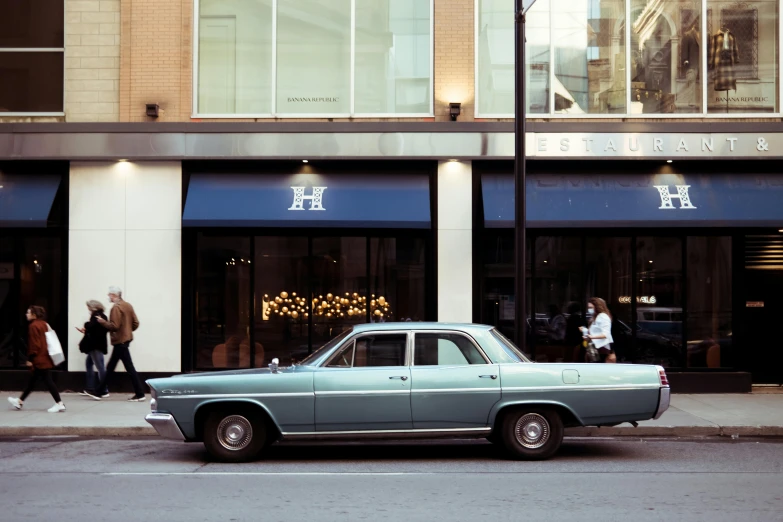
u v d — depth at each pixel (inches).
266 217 594.9
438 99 623.5
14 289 622.2
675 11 633.6
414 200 604.7
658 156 605.9
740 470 351.6
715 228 615.5
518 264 483.2
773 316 639.1
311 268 625.0
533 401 366.9
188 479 332.5
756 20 632.4
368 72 635.5
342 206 601.6
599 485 317.7
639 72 631.2
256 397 364.8
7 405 542.9
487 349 373.1
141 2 628.1
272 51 635.5
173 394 368.2
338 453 400.5
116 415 500.4
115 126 611.8
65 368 615.8
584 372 370.0
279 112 634.2
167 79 625.6
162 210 617.0
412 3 637.3
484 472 346.9
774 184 608.4
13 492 307.3
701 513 271.1
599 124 607.5
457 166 617.3
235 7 639.1
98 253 616.7
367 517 266.1
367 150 609.6
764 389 630.5
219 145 611.5
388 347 372.8
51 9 637.3
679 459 379.9
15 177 618.5
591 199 601.3
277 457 388.8
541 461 373.4
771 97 628.7
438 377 366.0
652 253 620.1
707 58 629.9
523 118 486.6
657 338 618.2
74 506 283.4
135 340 613.6
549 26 633.0
